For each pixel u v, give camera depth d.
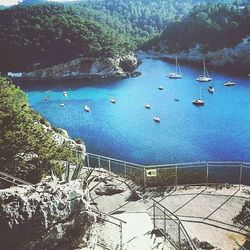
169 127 92.31
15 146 26.52
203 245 24.11
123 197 30.22
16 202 17.47
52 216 17.89
